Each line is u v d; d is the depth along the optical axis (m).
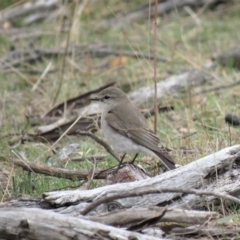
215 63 17.14
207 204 9.48
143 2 21.44
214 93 15.60
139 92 15.44
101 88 15.30
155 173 11.35
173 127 13.79
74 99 15.02
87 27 19.58
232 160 9.60
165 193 9.43
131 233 8.30
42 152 12.86
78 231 8.27
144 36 19.19
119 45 19.03
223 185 9.55
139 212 8.70
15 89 16.78
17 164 11.07
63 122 14.20
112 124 11.70
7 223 8.38
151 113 14.41
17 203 9.43
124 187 9.41
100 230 8.27
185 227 8.86
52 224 8.31
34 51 18.27
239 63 17.06
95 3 21.09
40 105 15.73
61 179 11.08
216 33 19.53
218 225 8.88
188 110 14.55
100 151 12.73
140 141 11.46
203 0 21.17
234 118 13.71
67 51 17.02
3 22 19.91
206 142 12.27
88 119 14.11
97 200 9.04
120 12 20.95
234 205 9.58
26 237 8.34
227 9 20.94
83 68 17.62
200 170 9.56
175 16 20.72
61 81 15.66
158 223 8.85
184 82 15.71
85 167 11.94
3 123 14.62
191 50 18.20
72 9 19.48
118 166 10.82
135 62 17.77
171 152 12.18
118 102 12.12
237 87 15.80
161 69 16.95
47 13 20.67
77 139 13.69
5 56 18.27
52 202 9.34
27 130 14.27
